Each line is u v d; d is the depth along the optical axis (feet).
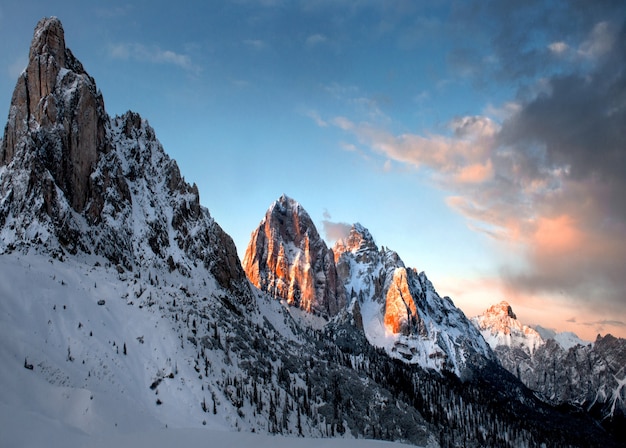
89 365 569.64
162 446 465.06
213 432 545.85
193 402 599.98
